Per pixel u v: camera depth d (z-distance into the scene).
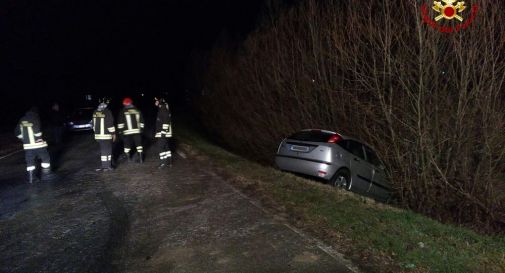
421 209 9.49
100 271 4.95
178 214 6.91
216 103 22.17
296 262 4.88
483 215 8.77
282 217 6.52
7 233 6.41
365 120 10.52
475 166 8.91
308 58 13.04
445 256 4.86
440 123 9.00
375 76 9.48
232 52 19.88
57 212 7.39
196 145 15.04
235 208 7.09
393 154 10.17
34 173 10.97
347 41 10.78
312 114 13.25
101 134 10.76
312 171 9.22
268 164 15.19
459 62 8.52
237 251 5.28
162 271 4.84
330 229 5.88
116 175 10.26
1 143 17.77
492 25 8.02
